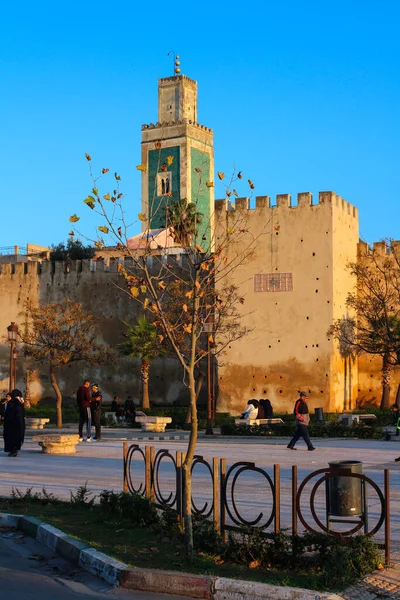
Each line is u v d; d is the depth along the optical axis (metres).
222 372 57.31
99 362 60.78
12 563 10.95
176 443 31.08
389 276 53.47
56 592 9.55
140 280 12.35
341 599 8.45
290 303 56.06
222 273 57.62
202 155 100.56
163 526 11.92
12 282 72.44
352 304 53.59
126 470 14.36
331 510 9.98
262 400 47.81
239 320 56.94
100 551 10.75
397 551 10.55
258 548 10.19
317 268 55.69
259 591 8.85
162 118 103.25
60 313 66.06
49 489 16.89
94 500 14.91
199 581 9.23
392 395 58.53
